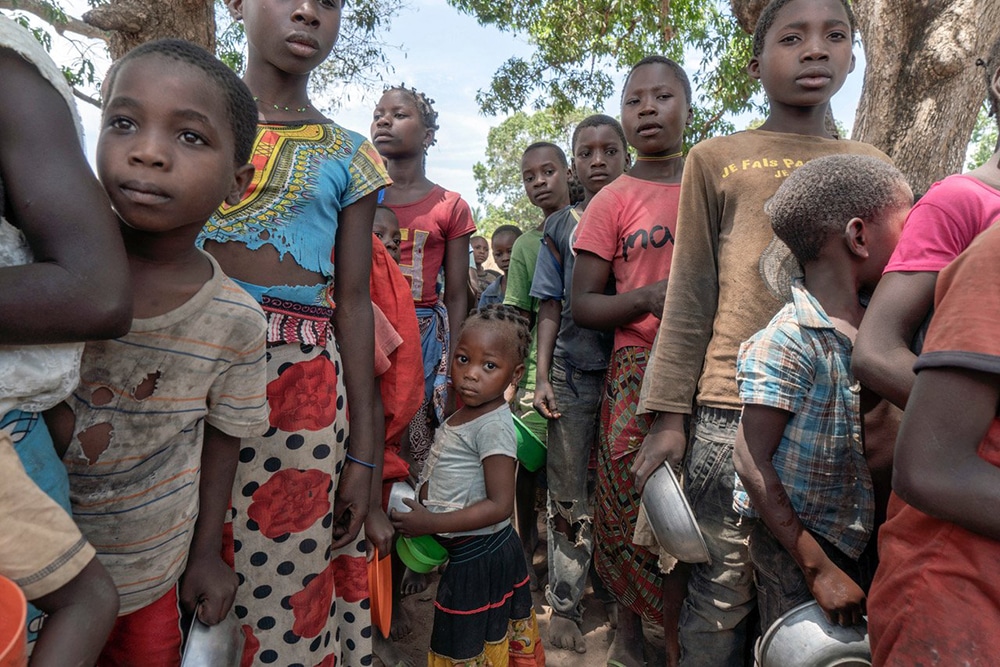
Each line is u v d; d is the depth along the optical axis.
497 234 5.61
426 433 3.26
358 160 1.76
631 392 2.46
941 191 1.44
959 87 4.91
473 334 2.20
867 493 1.60
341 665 1.93
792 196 1.65
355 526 1.83
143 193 1.13
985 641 1.05
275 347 1.60
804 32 1.98
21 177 0.93
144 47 1.19
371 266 1.97
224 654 1.38
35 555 0.92
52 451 1.09
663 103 2.59
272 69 1.70
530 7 11.64
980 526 1.03
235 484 1.60
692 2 10.65
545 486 3.54
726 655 1.92
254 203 1.58
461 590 2.14
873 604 1.25
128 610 1.30
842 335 1.60
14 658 0.75
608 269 2.62
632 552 2.39
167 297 1.25
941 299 1.14
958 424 1.04
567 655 2.72
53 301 0.92
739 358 1.70
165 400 1.27
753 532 1.77
